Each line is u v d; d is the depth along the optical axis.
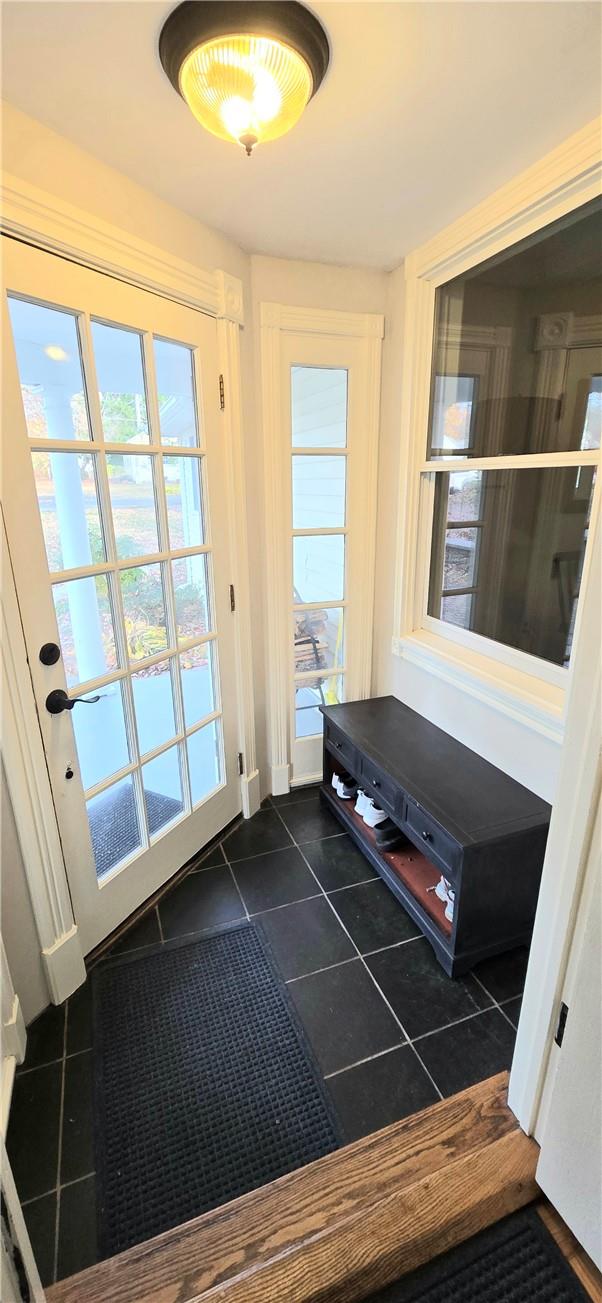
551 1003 0.96
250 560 2.24
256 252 1.97
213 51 0.98
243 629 2.25
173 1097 1.33
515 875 1.61
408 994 1.60
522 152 1.39
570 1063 0.85
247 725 2.37
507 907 1.64
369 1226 0.96
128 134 1.29
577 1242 0.94
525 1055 1.06
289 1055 1.42
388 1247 0.93
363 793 2.29
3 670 1.30
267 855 2.21
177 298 1.70
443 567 2.23
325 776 2.51
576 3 0.94
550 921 0.95
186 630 1.99
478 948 1.64
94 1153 1.22
